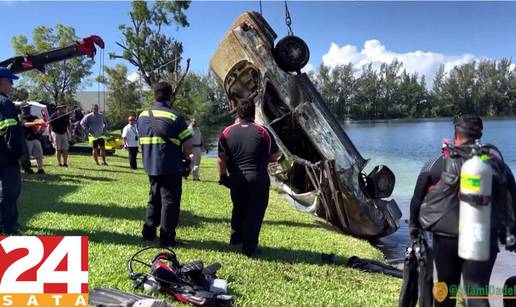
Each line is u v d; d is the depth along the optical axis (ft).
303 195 33.24
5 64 29.09
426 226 12.45
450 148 12.16
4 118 18.04
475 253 10.98
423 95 347.15
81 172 44.57
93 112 53.47
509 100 313.94
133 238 21.17
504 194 11.84
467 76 321.32
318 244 26.07
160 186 20.33
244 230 20.62
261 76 31.40
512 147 114.73
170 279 15.25
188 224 25.85
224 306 14.53
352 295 17.69
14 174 18.99
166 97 19.99
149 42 149.18
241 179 20.11
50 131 48.32
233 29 31.91
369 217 31.09
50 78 158.40
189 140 19.71
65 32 162.91
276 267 19.75
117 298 13.73
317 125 30.60
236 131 20.08
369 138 164.14
